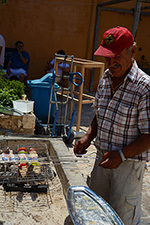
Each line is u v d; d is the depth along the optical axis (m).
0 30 7.94
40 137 3.66
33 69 8.58
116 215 1.93
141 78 1.85
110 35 1.81
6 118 4.09
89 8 8.66
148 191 3.41
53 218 2.53
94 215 1.91
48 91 4.89
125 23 9.38
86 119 6.23
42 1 8.09
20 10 7.95
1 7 7.75
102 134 2.11
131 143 1.90
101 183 2.29
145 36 9.78
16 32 8.10
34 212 2.59
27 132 4.25
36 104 4.95
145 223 2.80
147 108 1.80
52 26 8.41
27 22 8.12
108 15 9.05
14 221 2.43
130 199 2.07
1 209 2.57
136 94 1.85
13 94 4.62
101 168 2.25
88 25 8.82
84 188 2.21
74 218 1.89
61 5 8.32
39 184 2.92
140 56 9.95
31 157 2.98
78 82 9.23
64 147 3.37
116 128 1.99
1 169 3.11
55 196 2.87
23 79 7.50
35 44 8.40
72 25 8.63
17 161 2.96
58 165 3.03
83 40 8.92
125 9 9.16
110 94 2.05
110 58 1.84
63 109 6.82
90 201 2.06
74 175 2.64
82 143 2.37
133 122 1.92
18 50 7.48
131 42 1.82
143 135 1.85
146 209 3.07
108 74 2.05
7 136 3.58
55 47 8.64
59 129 4.55
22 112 4.18
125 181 2.04
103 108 2.09
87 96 5.64
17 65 7.50
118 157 1.90
